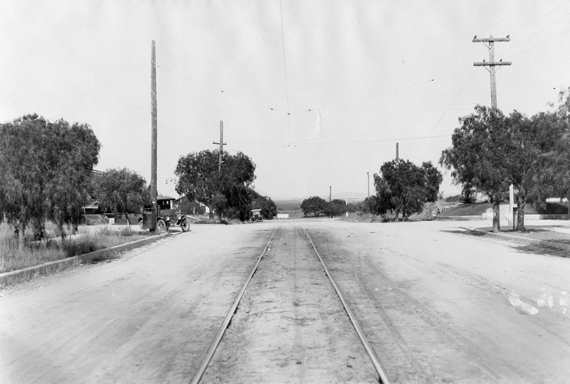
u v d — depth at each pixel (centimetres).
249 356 570
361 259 1432
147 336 654
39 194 1398
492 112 2397
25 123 1402
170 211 2983
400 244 1886
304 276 1138
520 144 2322
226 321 719
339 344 611
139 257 1570
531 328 672
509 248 1720
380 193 4606
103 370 529
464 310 779
